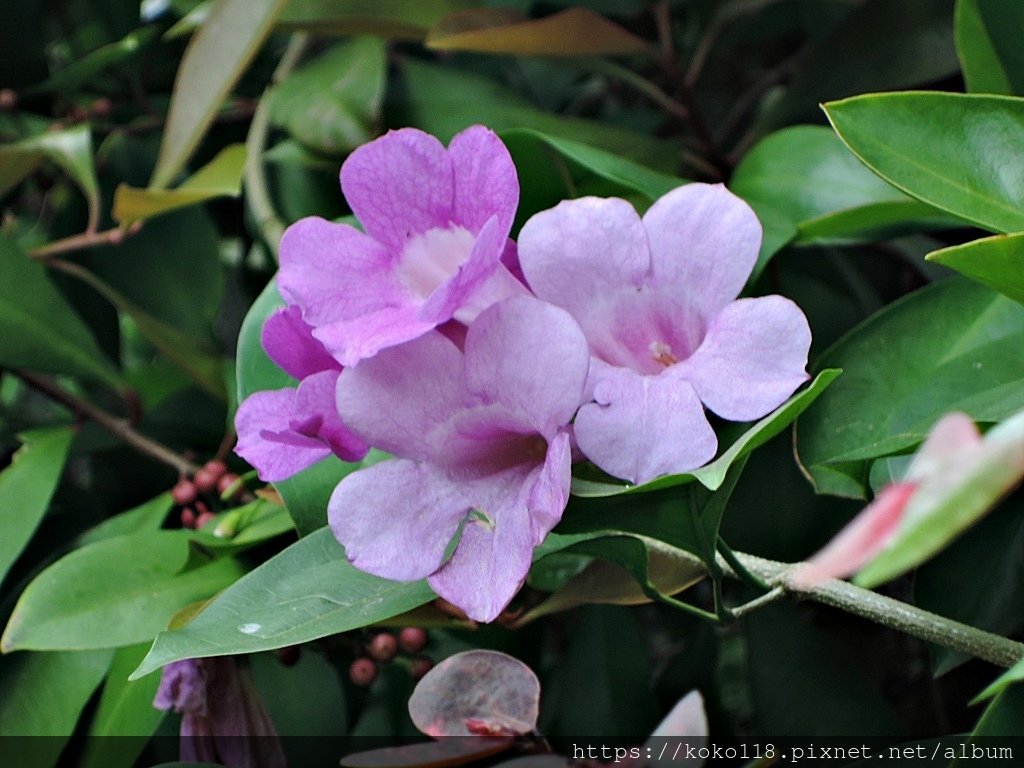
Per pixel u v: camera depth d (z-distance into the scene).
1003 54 0.57
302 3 0.68
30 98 0.79
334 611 0.53
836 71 0.67
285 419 0.52
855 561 0.38
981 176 0.52
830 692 0.62
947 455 0.38
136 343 0.91
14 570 0.69
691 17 0.78
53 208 0.86
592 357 0.51
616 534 0.52
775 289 0.61
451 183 0.52
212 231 0.75
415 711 0.56
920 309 0.57
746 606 0.53
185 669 0.58
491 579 0.50
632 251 0.52
